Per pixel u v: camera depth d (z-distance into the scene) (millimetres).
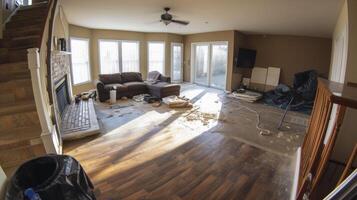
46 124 2484
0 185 1364
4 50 3309
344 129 2701
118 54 8195
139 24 6684
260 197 2268
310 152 2184
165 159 2982
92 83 7660
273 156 3150
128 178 2521
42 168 1607
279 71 7570
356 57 2639
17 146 2318
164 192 2299
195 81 9453
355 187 621
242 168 2809
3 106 2645
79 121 4102
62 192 1429
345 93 1468
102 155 3045
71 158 1671
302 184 1910
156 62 9055
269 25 5965
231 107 5879
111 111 5180
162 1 3930
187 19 5566
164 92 6387
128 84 6605
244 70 8406
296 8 4008
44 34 3066
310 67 7180
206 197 2246
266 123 4637
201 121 4613
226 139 3707
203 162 2934
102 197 2191
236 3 3918
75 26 6691
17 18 4156
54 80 3824
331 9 3846
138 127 4156
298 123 4684
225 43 7828
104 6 4359
